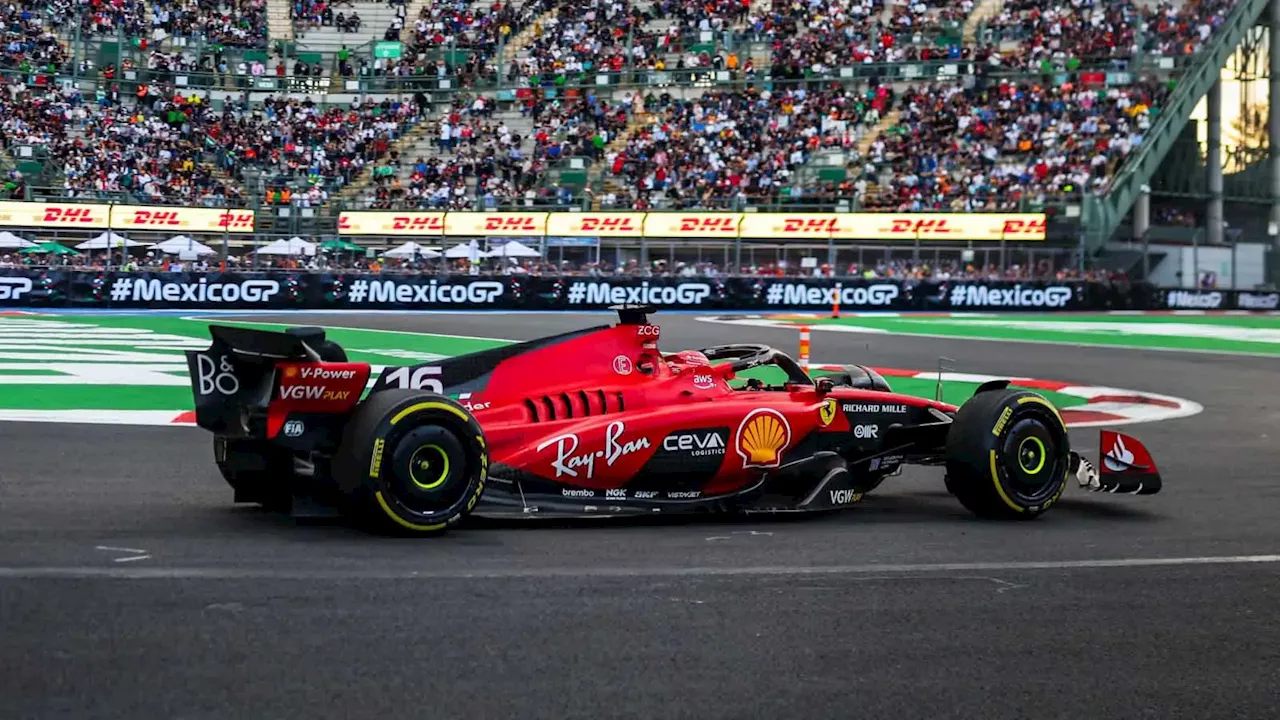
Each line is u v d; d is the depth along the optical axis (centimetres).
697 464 712
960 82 4109
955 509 783
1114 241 4162
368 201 3850
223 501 718
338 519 661
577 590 521
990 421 730
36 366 1551
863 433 779
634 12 4397
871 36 4188
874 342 2394
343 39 4459
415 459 615
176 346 1961
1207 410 1407
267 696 375
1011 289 3716
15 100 3819
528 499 668
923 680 415
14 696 367
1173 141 4100
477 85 4262
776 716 375
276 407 604
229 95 4128
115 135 3872
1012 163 3956
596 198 3891
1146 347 2359
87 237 3491
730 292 3659
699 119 4134
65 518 651
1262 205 4659
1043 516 760
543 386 696
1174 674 430
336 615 466
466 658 420
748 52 4266
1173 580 580
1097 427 1232
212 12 4288
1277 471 963
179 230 3562
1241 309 3897
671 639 453
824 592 536
